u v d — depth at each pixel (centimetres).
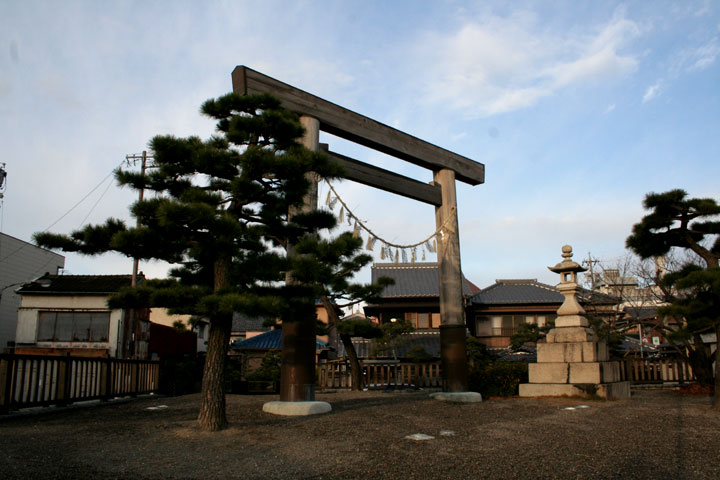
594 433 662
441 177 1253
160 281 744
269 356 2091
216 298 575
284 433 625
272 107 739
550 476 457
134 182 680
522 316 2572
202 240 654
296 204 734
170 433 609
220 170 668
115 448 531
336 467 475
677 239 1121
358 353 2383
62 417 740
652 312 2591
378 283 1420
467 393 1060
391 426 689
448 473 461
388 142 1136
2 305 2438
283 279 714
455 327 1145
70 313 2114
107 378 966
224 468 464
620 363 1316
